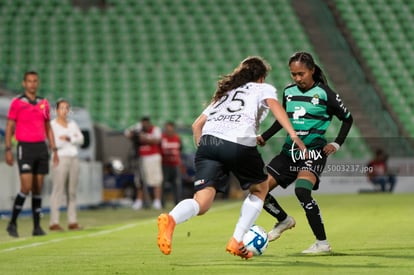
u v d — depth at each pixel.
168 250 21.39
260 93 23.02
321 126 26.38
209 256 26.30
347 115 26.27
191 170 78.94
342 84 103.31
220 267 22.83
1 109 57.78
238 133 22.53
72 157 42.56
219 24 112.19
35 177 39.06
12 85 96.62
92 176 68.06
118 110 99.25
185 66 106.12
